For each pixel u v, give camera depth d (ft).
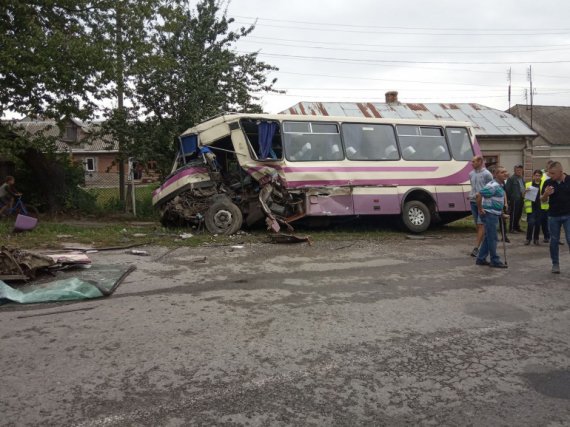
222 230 37.14
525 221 53.78
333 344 14.34
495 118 76.69
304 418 10.12
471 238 39.96
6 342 14.03
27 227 35.53
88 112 48.19
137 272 23.59
